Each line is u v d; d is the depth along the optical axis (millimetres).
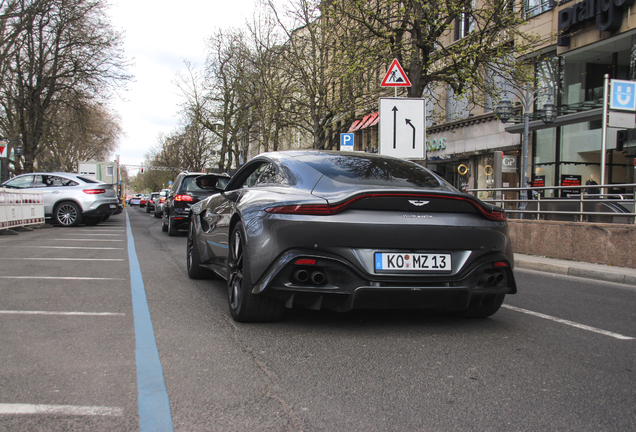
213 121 42562
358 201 3635
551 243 9641
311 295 3670
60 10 27375
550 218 10125
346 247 3621
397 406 2557
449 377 2984
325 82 24375
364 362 3230
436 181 4414
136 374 2947
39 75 28734
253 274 3836
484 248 3859
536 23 21562
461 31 24562
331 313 4570
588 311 5086
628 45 18328
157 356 3279
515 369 3146
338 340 3721
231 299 4367
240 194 4754
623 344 3795
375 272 3637
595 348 3666
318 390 2754
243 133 38094
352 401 2611
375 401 2615
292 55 25297
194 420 2357
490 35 16312
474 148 25328
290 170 4336
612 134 19031
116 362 3150
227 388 2760
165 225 15938
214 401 2584
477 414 2473
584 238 8867
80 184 17906
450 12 15438
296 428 2295
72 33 27875
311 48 24453
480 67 17344
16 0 27047
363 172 4250
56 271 6848
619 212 8648
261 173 4848
